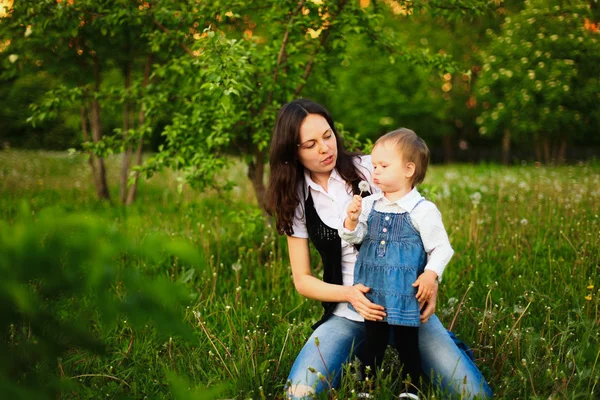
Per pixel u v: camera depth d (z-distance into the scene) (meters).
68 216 0.96
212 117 4.20
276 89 4.17
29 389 0.91
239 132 4.42
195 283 3.56
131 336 2.57
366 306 2.10
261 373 2.35
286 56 4.35
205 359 2.55
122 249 0.97
